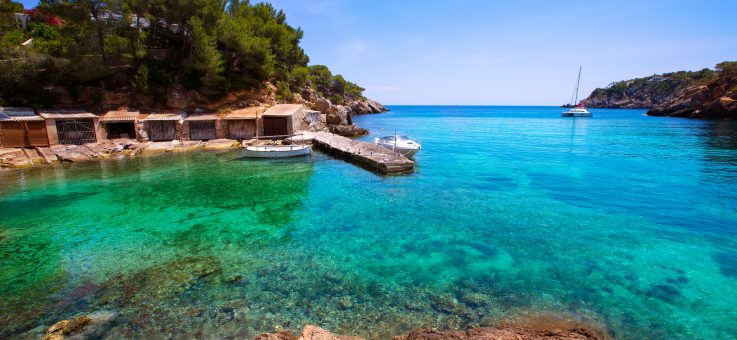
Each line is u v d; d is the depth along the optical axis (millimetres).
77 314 9047
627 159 31750
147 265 11688
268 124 40969
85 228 15102
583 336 7656
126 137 36844
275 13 68688
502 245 13266
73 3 36250
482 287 10289
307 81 69562
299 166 28453
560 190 21109
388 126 74562
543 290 10125
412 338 7492
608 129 64500
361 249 12969
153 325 8562
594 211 17156
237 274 11070
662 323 8648
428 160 31562
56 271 11305
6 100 32969
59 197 19594
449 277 10875
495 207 17875
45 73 36000
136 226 15367
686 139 46594
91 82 38406
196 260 12062
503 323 8656
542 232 14523
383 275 11016
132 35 39656
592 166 28531
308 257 12297
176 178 24172
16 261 12008
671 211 17047
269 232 14703
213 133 39188
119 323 8633
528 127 72000
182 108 40750
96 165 27984
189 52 43500
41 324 8695
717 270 11219
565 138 49625
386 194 20391
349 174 25656
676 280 10641
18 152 29203
